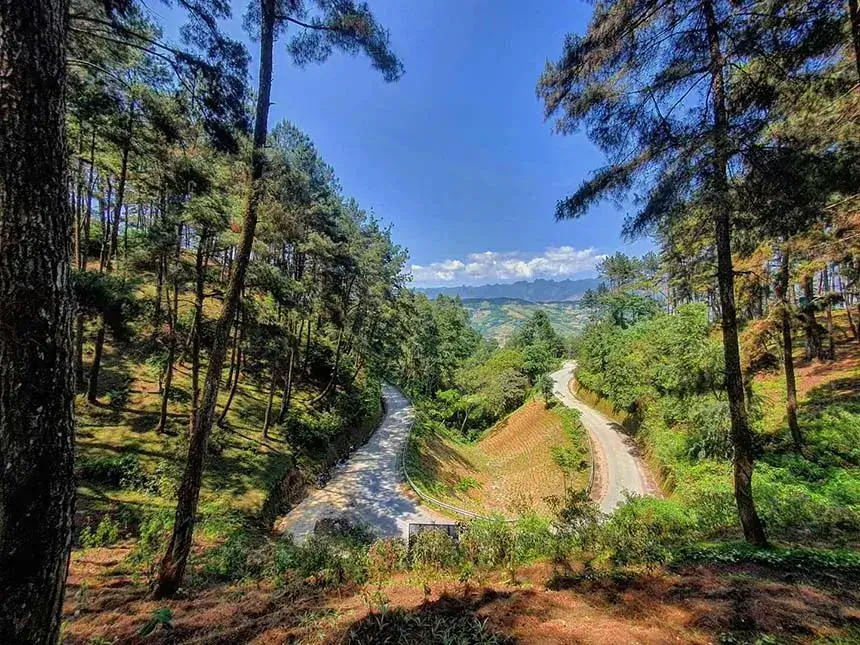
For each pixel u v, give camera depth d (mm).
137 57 9570
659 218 5594
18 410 1944
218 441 14430
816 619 3469
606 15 5391
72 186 13602
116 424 13031
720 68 5230
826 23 4668
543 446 28062
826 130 5234
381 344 29062
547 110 6293
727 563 5266
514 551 5941
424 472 20266
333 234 19812
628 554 5613
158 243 11477
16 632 1905
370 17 6398
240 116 6574
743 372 13836
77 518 8859
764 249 9562
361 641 3143
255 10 6484
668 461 17969
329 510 14250
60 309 2117
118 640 3818
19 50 1976
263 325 16281
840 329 23312
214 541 8414
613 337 32844
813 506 8086
